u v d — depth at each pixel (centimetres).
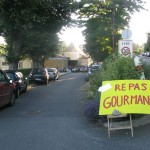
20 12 2528
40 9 2625
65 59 9475
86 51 4584
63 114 1356
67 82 3731
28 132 1006
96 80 1530
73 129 1040
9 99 1573
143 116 1098
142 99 963
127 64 1157
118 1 2655
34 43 3641
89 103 1168
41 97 2045
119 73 1145
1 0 2439
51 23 2791
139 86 984
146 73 1382
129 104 955
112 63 1202
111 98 970
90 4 2762
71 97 2034
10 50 3097
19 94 2181
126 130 991
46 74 3316
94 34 2908
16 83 1967
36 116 1313
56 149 803
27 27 2589
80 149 799
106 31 2830
